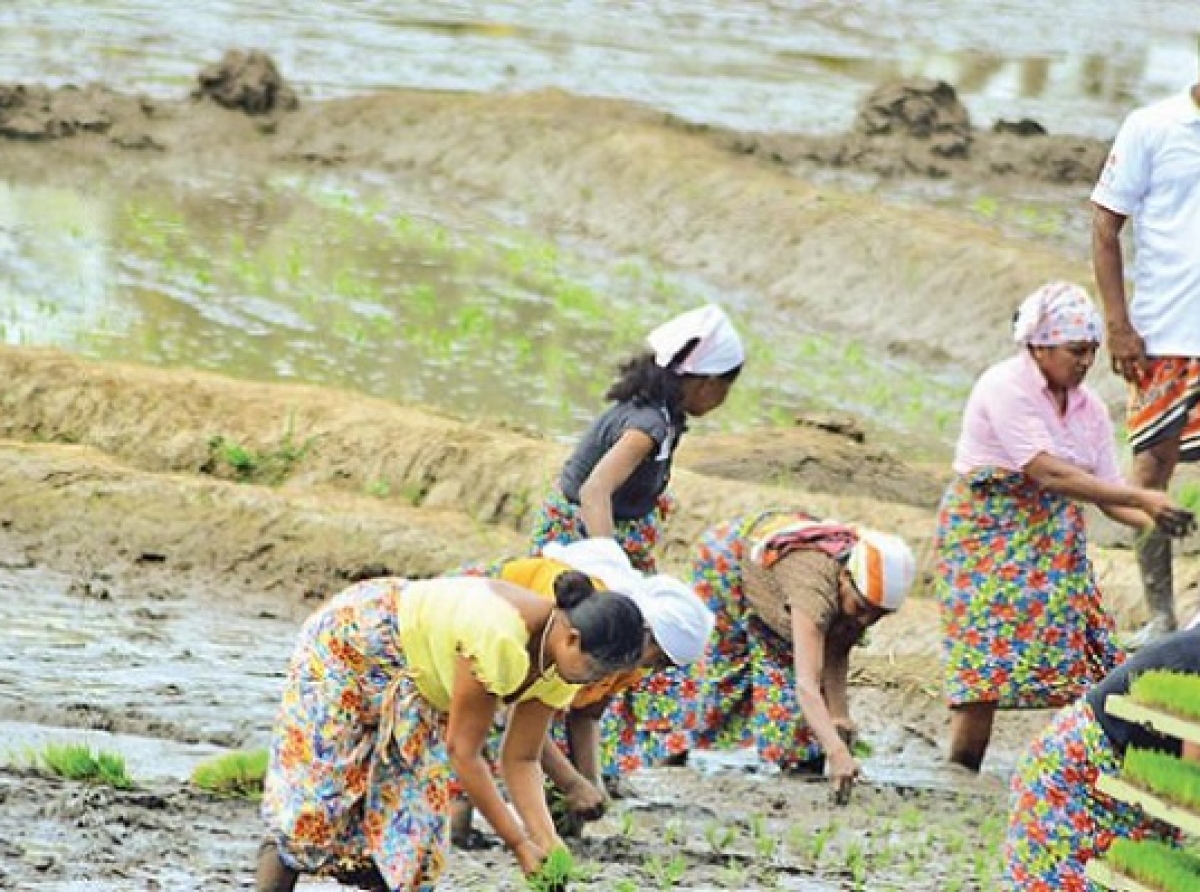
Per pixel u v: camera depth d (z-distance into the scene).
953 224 64.25
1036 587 28.95
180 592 37.34
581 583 18.72
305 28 97.06
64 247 63.28
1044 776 19.25
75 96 79.00
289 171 75.94
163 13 98.25
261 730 29.22
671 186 69.31
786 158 76.06
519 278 62.91
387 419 43.91
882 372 56.34
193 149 77.31
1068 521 29.03
